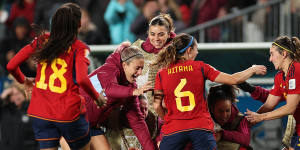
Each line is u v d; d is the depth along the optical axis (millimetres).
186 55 13805
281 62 14203
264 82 19344
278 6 26359
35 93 12875
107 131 16094
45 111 12641
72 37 12758
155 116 16062
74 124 12750
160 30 15359
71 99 12664
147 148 15031
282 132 19266
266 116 14211
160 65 14258
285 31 26344
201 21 29750
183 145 13453
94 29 28109
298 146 14305
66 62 12664
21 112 22172
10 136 21969
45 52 12602
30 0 31469
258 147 19266
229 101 14648
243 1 29781
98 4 30266
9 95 21984
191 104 13352
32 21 31484
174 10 29156
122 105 15438
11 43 27219
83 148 13461
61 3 29734
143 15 27797
